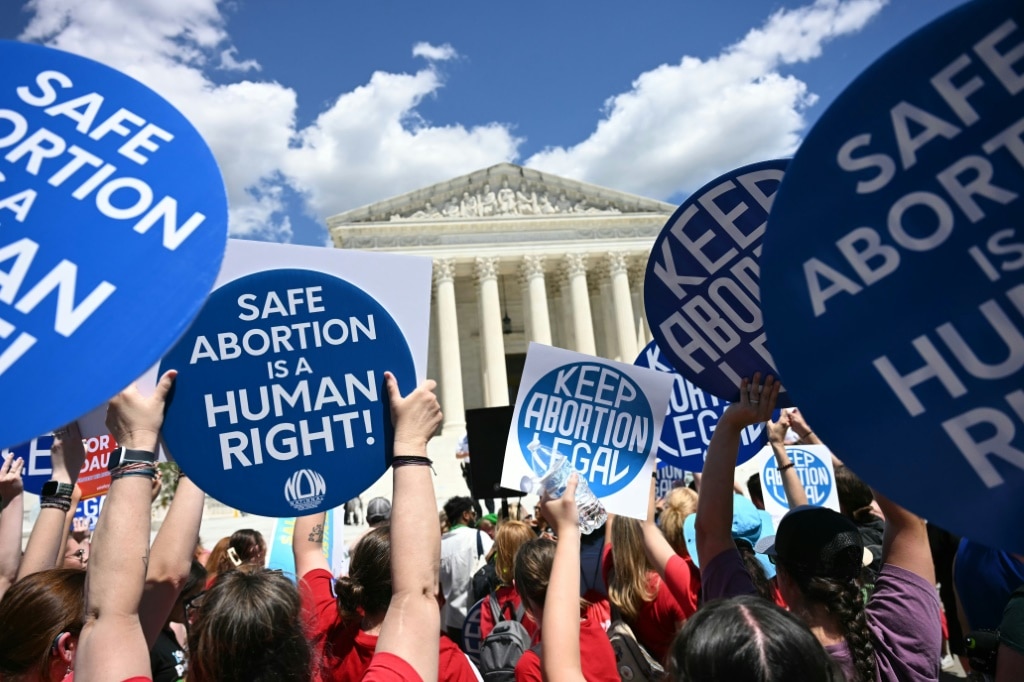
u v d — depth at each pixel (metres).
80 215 2.02
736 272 4.34
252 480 3.06
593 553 5.82
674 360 4.52
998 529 2.06
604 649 4.42
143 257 1.99
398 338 3.22
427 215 61.44
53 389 1.84
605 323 64.00
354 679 3.96
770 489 7.42
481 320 60.06
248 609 2.71
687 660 2.09
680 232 4.41
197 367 3.07
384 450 3.14
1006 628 2.92
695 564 5.25
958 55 2.20
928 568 3.18
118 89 2.21
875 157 2.28
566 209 63.25
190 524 3.42
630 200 63.72
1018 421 2.08
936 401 2.17
